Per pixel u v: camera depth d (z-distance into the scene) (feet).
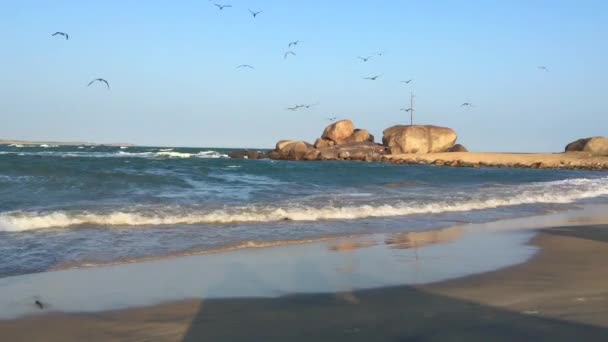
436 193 70.69
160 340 16.31
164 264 27.40
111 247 31.27
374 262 28.27
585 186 91.45
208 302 20.51
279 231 38.29
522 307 19.12
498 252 31.35
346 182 88.28
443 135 219.61
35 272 25.38
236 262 28.07
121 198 53.16
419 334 16.42
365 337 16.28
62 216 39.19
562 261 28.35
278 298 21.07
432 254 30.68
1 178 63.77
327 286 23.03
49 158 125.08
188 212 43.86
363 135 226.99
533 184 95.81
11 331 17.20
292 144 215.72
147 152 262.47
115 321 18.19
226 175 93.45
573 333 16.28
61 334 16.96
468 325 17.17
